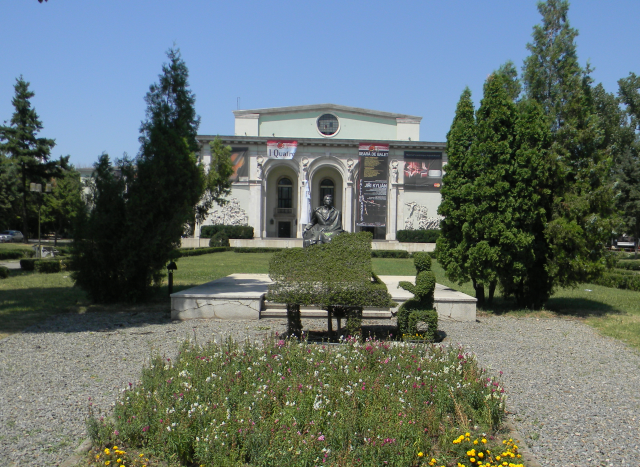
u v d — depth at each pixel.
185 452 4.71
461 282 14.09
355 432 4.90
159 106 15.10
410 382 5.99
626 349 9.69
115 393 6.59
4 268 22.23
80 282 13.83
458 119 14.66
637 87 35.56
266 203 60.62
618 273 22.98
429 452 4.88
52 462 4.75
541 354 9.12
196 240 51.91
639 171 34.16
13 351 8.76
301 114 58.41
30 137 53.03
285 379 6.10
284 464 4.41
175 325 11.13
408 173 56.44
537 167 13.11
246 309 11.85
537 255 13.67
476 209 13.34
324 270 9.11
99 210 13.56
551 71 14.90
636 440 5.45
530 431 5.65
